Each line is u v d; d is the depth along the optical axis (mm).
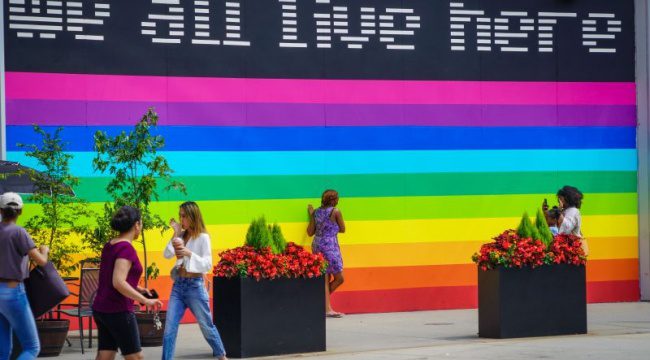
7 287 10461
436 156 18984
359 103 18609
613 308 18969
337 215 17797
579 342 13984
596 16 19922
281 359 12992
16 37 16703
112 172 15250
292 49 18250
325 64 18438
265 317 13305
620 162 20000
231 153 17859
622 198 20000
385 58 18766
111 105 17188
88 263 16625
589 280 19828
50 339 13602
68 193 14891
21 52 16719
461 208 19109
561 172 19672
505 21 19453
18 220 16562
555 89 19703
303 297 13602
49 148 15148
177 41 17609
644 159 20031
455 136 19109
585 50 19891
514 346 13609
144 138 15062
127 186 16172
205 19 17781
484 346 13703
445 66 19094
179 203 17531
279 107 18172
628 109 20062
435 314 18406
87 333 16547
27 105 16719
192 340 15469
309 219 18234
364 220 18578
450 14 19156
